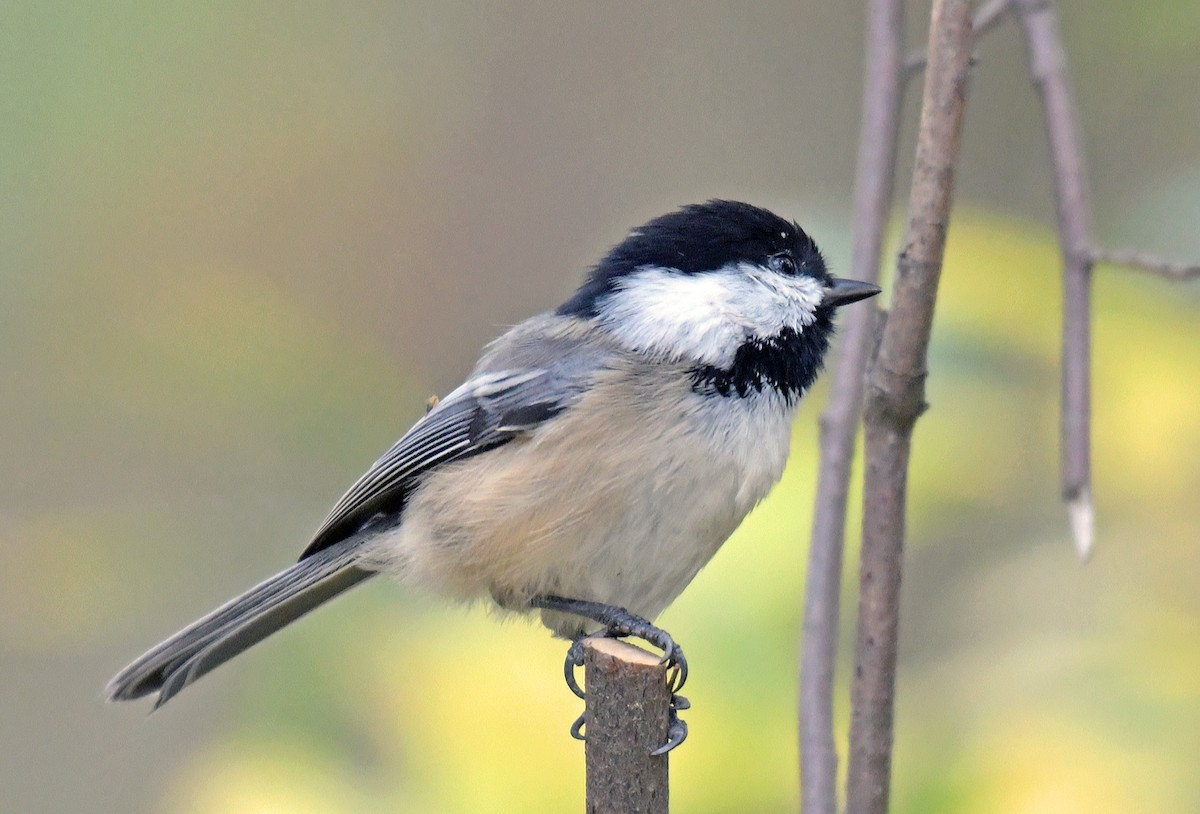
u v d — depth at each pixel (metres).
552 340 5.81
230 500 8.20
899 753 5.25
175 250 9.72
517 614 6.01
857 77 10.67
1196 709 5.04
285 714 5.84
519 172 10.81
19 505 8.51
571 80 10.95
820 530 4.73
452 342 10.41
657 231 5.90
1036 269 5.94
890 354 4.32
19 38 9.23
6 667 9.76
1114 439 5.68
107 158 9.55
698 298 5.64
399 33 10.73
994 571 5.78
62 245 9.38
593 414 5.49
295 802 5.49
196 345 8.75
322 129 10.33
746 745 5.20
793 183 10.65
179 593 7.78
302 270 10.21
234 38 10.18
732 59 10.88
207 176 9.94
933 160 4.14
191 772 5.84
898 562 4.44
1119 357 5.73
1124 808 4.83
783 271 5.74
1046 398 5.85
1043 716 5.09
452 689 5.66
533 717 5.58
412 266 10.42
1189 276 4.50
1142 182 7.85
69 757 9.71
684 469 5.47
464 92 10.85
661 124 10.89
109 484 8.59
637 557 5.58
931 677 5.52
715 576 5.62
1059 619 5.47
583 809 5.41
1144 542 5.58
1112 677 5.14
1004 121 9.34
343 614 6.16
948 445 5.67
